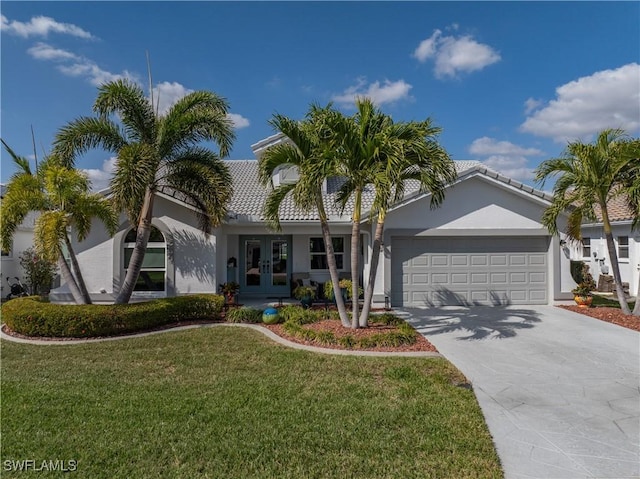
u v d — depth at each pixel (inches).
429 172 373.4
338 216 578.9
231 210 593.6
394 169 332.8
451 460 172.1
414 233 573.9
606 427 207.6
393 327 407.5
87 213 459.2
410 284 581.9
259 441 185.6
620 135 474.0
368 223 587.2
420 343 366.0
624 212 745.6
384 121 379.2
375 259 406.3
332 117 353.4
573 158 487.2
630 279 740.7
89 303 479.8
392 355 330.3
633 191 434.9
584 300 559.8
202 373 288.2
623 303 492.7
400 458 173.0
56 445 181.9
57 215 427.5
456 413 218.5
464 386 262.7
